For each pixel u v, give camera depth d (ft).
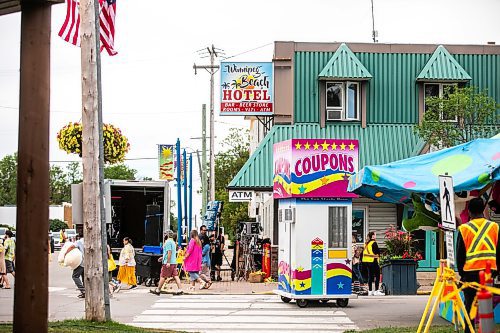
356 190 66.49
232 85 119.85
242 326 62.64
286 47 119.65
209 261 106.63
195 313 71.77
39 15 36.73
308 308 76.02
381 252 102.06
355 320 66.54
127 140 107.65
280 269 81.97
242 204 252.01
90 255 58.13
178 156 128.16
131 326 57.93
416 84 120.06
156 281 108.68
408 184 58.75
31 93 36.55
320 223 76.59
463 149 61.46
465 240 44.29
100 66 58.49
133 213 120.98
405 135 117.70
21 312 36.22
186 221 141.38
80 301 83.20
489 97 112.27
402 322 64.90
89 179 57.88
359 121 118.73
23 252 36.32
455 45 121.39
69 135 101.86
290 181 76.64
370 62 120.26
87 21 57.72
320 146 76.54
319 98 119.03
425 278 109.29
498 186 60.39
